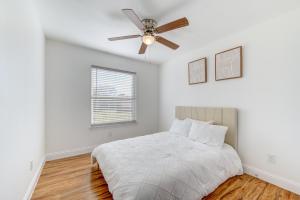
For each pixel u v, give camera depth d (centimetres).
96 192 186
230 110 249
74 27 238
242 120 240
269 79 209
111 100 366
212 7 182
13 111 131
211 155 199
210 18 206
